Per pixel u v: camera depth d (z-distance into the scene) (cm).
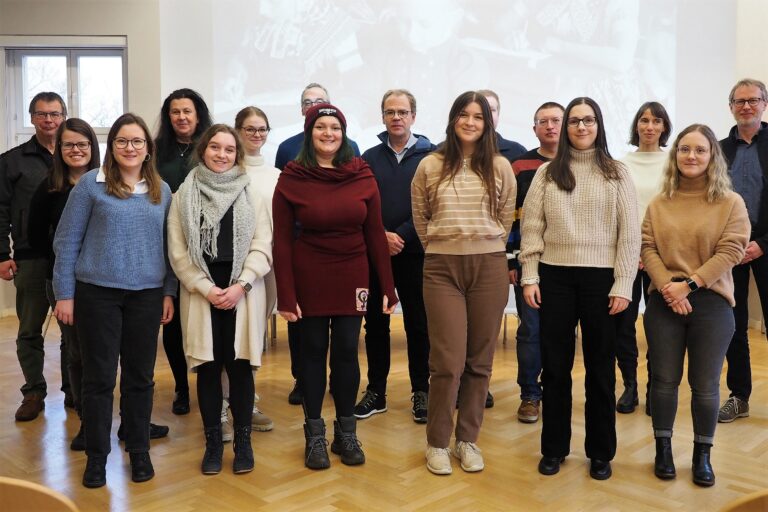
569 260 255
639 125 348
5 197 345
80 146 292
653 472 268
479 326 267
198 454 288
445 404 268
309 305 268
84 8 633
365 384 402
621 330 347
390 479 261
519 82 616
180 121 314
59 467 274
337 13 612
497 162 263
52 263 305
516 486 255
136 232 252
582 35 613
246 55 616
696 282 254
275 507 237
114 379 257
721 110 620
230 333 265
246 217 267
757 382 401
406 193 335
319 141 268
